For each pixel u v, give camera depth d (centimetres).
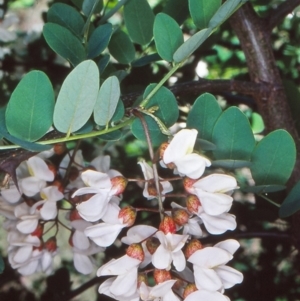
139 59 32
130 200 41
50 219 30
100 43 28
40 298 42
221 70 46
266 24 33
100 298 41
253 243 45
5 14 47
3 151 25
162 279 23
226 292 42
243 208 40
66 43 27
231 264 43
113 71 33
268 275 43
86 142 43
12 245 30
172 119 25
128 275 23
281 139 26
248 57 33
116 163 43
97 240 24
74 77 22
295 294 42
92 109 22
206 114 26
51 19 29
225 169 27
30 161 29
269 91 33
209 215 23
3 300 43
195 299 23
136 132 25
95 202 24
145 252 24
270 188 26
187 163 22
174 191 39
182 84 31
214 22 24
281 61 46
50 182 30
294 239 33
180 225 24
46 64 45
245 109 44
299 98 35
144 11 31
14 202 29
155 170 23
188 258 23
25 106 22
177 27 24
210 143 25
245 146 26
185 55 24
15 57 45
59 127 23
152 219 40
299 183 26
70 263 50
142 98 26
